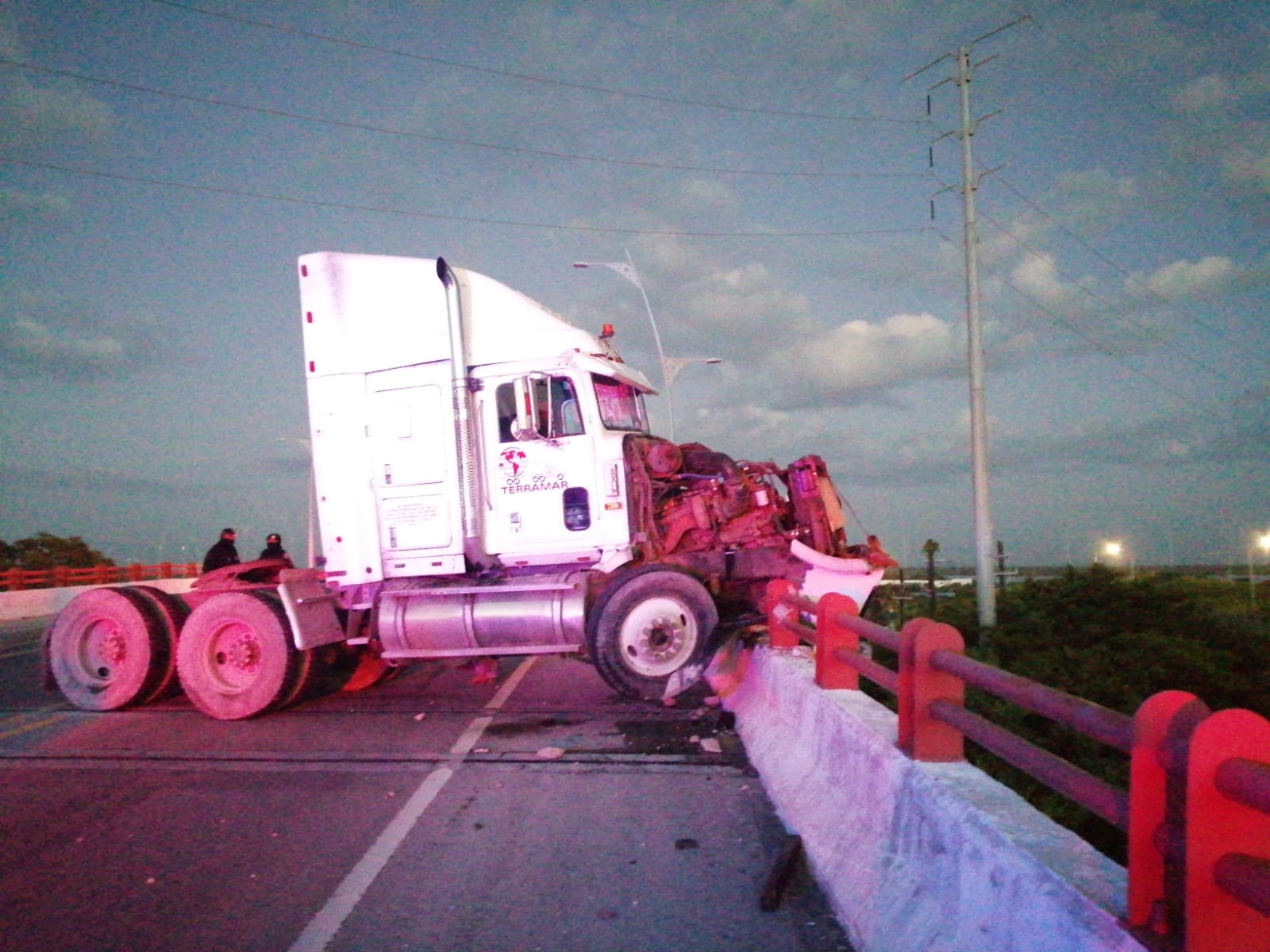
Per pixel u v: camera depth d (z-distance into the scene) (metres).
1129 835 2.09
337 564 8.33
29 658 14.20
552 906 4.07
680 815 5.24
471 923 3.93
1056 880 2.34
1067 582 12.77
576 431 8.29
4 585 27.56
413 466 8.25
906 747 3.71
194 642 8.18
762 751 6.05
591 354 8.38
